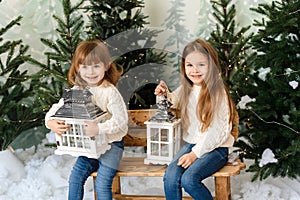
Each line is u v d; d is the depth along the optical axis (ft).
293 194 7.91
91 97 6.95
